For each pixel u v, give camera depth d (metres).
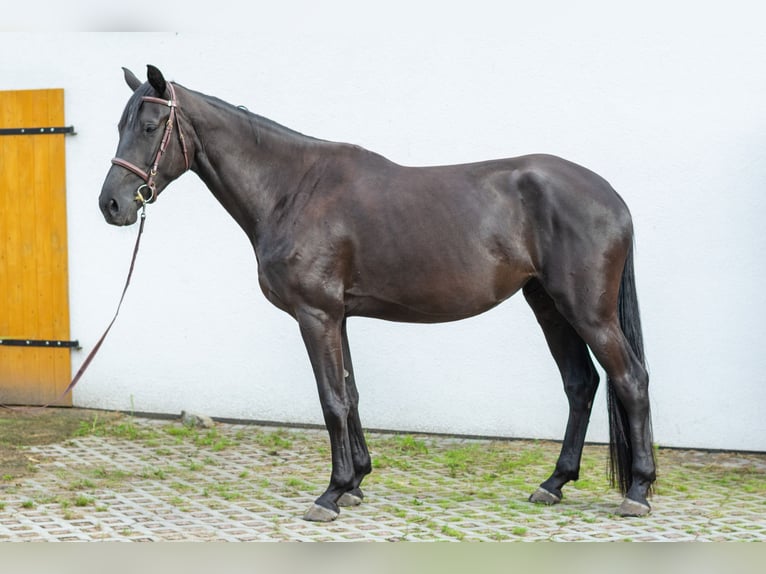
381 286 4.88
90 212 7.57
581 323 4.76
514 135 6.67
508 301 6.75
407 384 6.97
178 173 4.92
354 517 4.88
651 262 6.42
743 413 6.32
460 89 6.76
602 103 6.47
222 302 7.36
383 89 6.93
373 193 4.87
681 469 5.92
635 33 6.38
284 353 7.24
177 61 7.36
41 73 7.61
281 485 5.59
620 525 4.69
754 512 4.93
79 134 7.54
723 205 6.27
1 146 7.70
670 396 6.44
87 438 6.79
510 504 5.12
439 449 6.52
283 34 7.12
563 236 4.74
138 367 7.57
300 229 4.83
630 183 6.44
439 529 4.65
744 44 6.18
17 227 7.71
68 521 4.79
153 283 7.50
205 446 6.62
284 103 7.15
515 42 6.63
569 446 5.17
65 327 7.69
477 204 4.82
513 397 6.77
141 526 4.70
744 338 6.29
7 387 7.79
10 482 5.58
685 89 6.30
